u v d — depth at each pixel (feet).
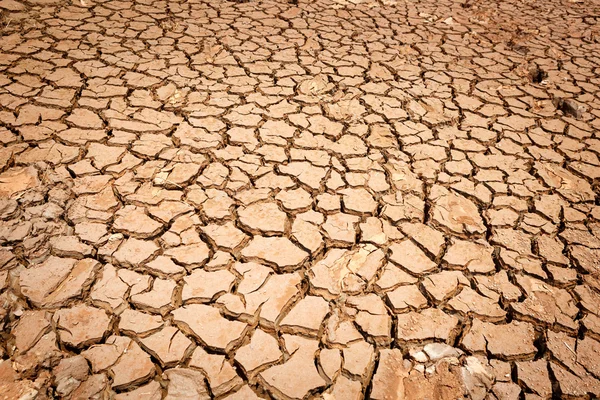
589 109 10.29
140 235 6.11
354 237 6.46
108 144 7.79
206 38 12.27
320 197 7.16
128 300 5.25
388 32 14.21
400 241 6.46
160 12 13.66
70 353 4.68
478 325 5.35
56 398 4.26
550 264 6.22
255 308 5.33
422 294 5.70
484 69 12.12
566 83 11.57
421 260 6.18
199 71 10.52
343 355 4.93
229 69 10.77
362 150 8.36
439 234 6.63
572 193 7.65
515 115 9.92
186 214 6.56
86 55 10.56
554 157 8.58
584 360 5.00
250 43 12.31
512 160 8.41
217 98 9.53
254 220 6.57
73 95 9.00
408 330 5.23
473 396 4.62
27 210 6.15
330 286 5.70
